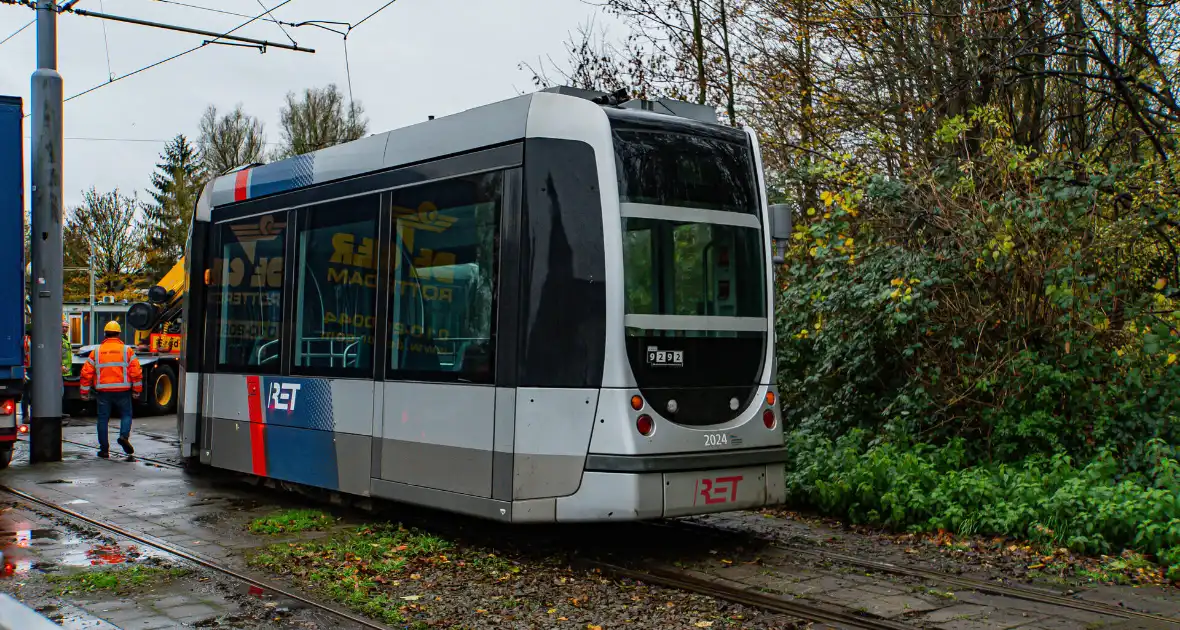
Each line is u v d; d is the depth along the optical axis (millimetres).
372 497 8680
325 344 8859
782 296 11016
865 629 5480
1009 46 11156
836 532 8359
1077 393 8977
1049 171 9500
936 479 8539
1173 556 6703
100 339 27656
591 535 8086
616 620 5633
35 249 12758
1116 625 5574
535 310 6980
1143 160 10180
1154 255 9453
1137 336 8977
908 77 12422
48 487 10562
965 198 9719
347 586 6348
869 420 10430
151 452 13805
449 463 7469
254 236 9977
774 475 7406
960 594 6238
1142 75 10641
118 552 7355
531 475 6918
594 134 7051
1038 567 6914
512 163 7215
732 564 7086
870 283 9734
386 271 8227
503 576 6641
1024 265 9156
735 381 7344
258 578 6547
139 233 54875
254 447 9664
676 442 6891
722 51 14891
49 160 12734
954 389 9609
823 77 13477
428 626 5504
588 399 6816
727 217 7504
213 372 10422
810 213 10070
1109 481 7941
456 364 7488
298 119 46438
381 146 8438
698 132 7535
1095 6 10648
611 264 6871
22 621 2504
